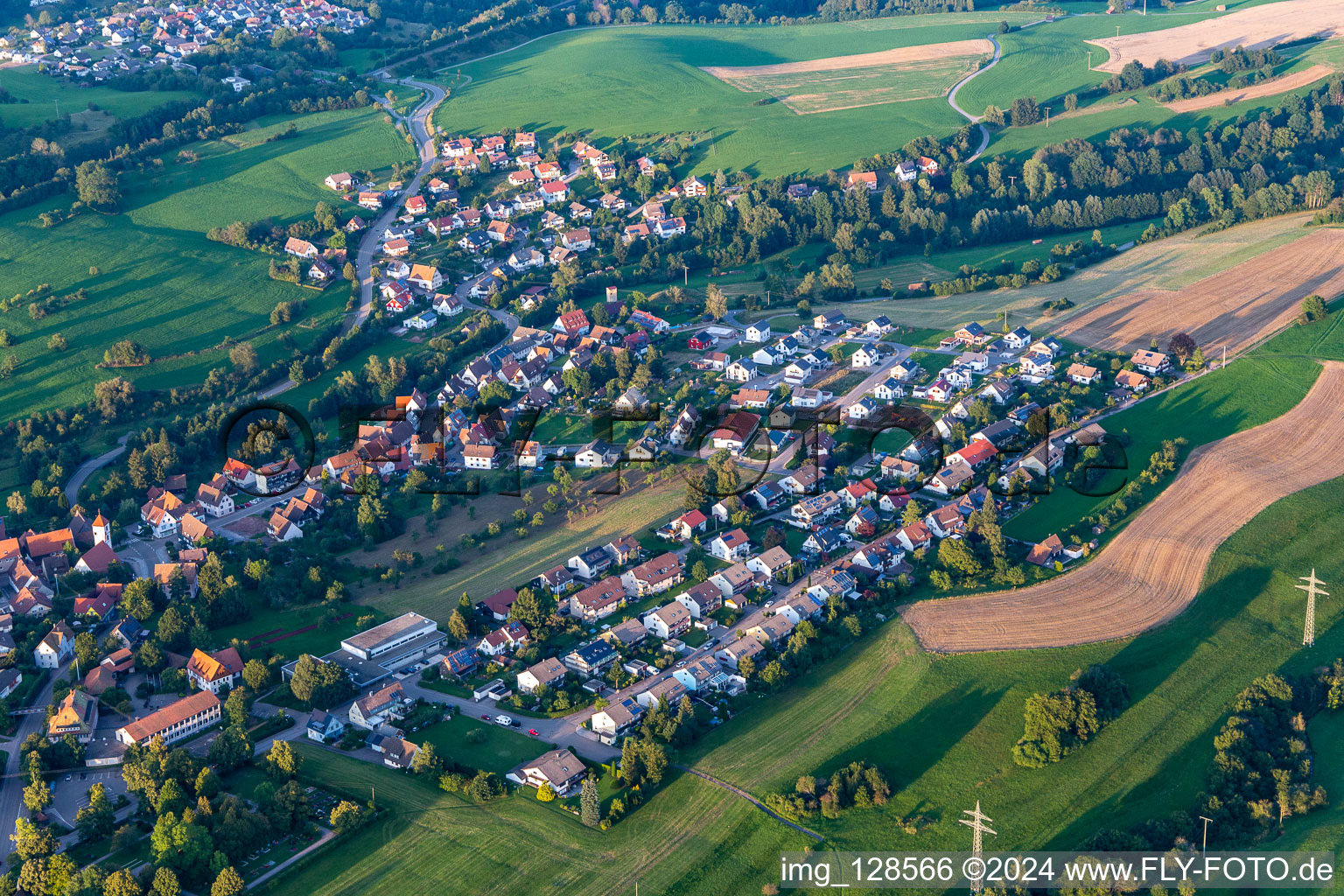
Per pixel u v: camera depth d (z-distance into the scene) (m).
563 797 181.75
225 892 161.38
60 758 192.50
